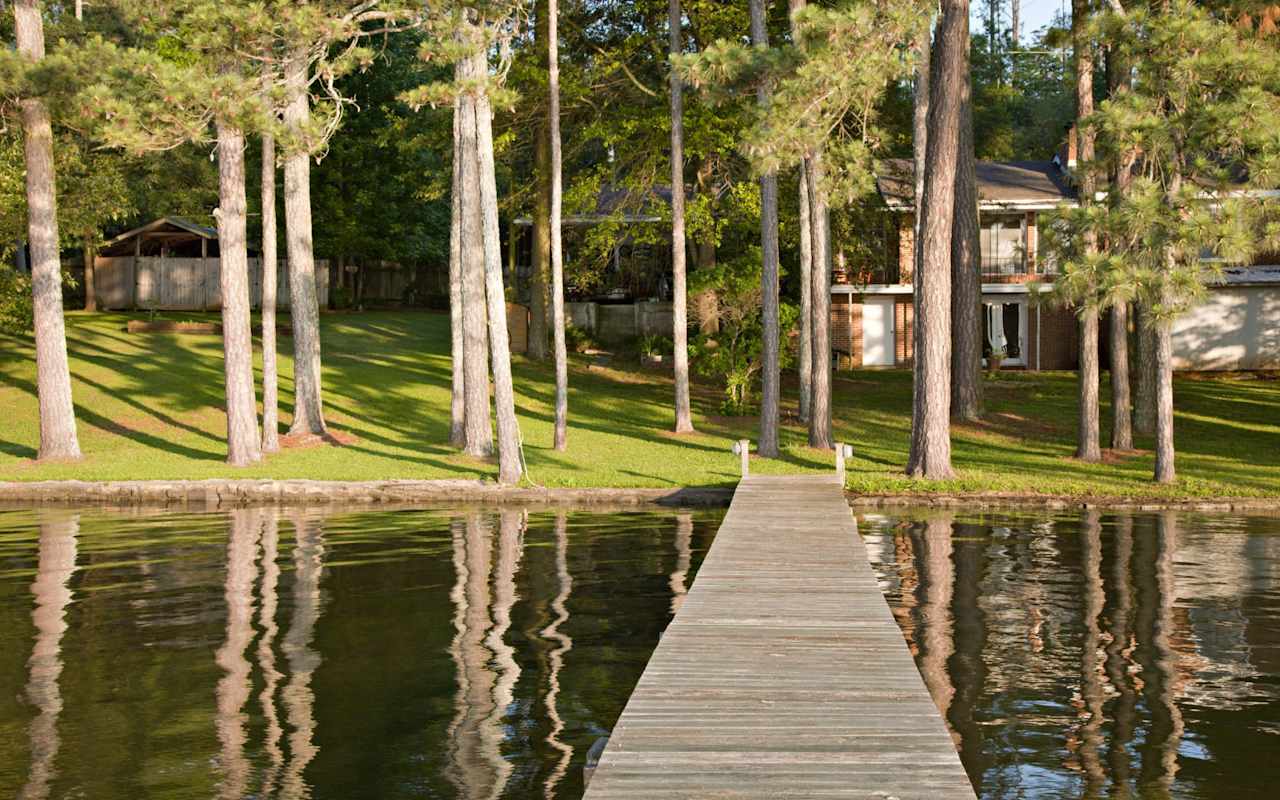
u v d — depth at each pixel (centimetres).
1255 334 4544
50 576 1684
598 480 2716
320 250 5572
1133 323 4216
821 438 3186
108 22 5250
